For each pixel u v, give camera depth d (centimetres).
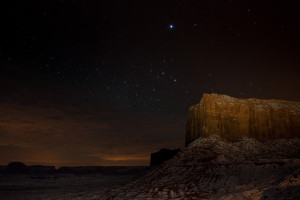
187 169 3525
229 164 3203
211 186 2923
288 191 2036
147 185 3625
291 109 4044
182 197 2811
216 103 4059
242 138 3791
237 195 2400
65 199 4441
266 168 2889
